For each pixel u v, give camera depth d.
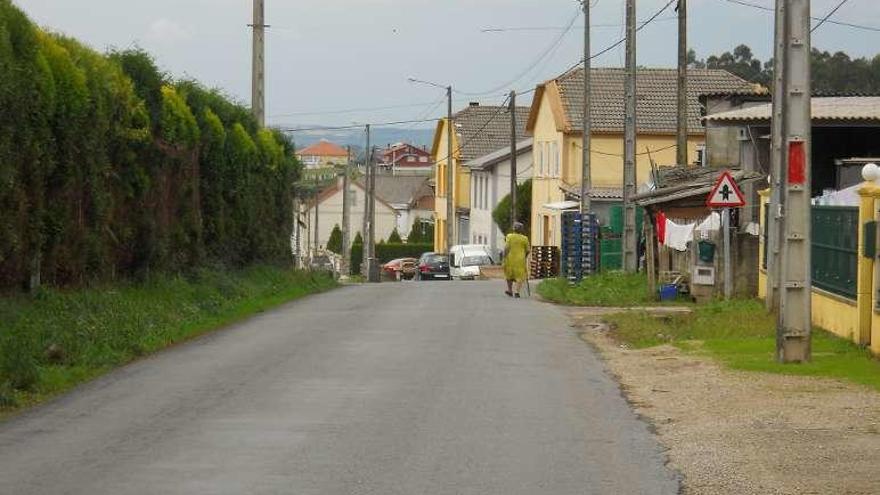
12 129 26.94
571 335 34.16
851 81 102.50
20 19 28.03
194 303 38.78
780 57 36.09
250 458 16.75
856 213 30.23
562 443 18.00
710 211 49.31
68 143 30.78
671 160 100.75
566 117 99.56
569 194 96.06
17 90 26.94
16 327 26.30
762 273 44.09
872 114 46.31
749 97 68.31
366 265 109.56
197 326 34.88
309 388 23.33
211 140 46.03
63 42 32.06
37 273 30.03
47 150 29.61
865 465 16.44
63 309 29.58
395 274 114.56
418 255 152.88
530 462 16.61
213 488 14.95
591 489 15.05
